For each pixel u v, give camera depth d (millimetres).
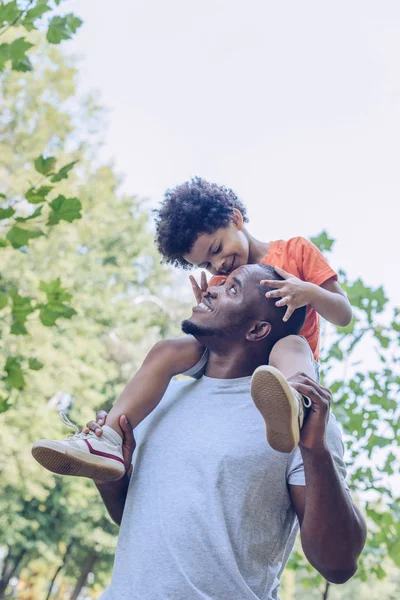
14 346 16469
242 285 2637
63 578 24766
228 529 2215
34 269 18109
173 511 2244
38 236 5000
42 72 20500
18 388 5254
